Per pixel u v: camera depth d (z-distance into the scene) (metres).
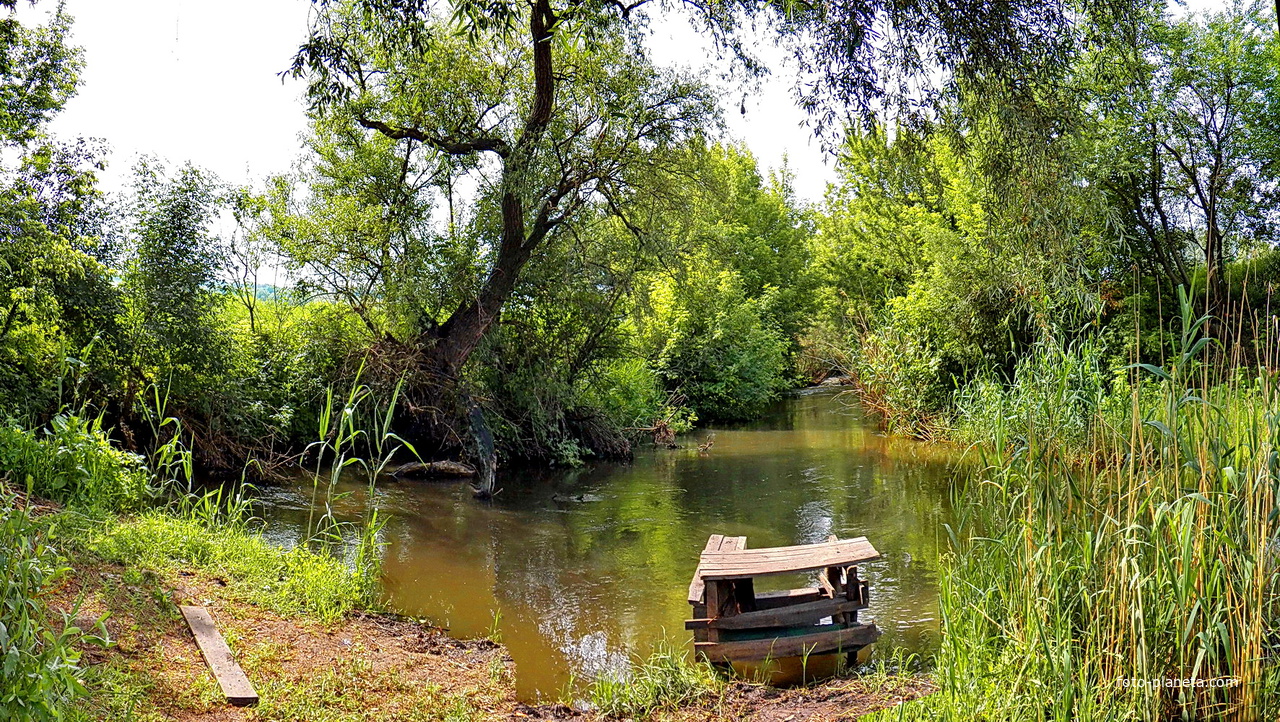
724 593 6.33
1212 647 4.21
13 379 10.12
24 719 3.42
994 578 5.26
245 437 13.49
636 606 7.49
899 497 12.42
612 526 10.80
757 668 6.01
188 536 7.45
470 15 7.58
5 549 3.83
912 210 25.55
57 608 5.23
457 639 6.58
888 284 31.22
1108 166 13.37
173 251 12.46
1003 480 5.41
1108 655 4.50
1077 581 4.83
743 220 39.31
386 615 6.95
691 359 25.28
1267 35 17.97
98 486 8.15
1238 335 4.84
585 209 16.50
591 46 8.82
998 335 17.41
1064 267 7.20
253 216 15.97
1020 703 4.49
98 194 13.41
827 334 29.14
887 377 20.23
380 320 16.08
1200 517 4.46
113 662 4.84
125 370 11.87
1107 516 4.65
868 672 5.89
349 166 16.03
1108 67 8.16
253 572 7.07
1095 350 6.32
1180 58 17.95
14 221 10.05
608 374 19.92
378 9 8.06
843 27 7.50
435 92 15.75
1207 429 4.67
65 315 11.09
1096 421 5.35
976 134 7.93
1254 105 18.03
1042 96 7.75
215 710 4.66
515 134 15.99
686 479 14.57
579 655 6.31
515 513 11.64
